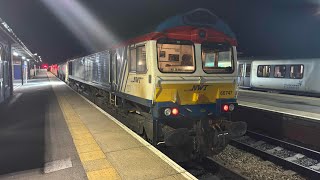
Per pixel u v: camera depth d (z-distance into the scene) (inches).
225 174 253.3
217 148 275.4
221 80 273.4
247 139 370.3
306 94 669.3
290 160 286.5
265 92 746.8
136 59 283.6
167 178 162.6
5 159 199.5
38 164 188.9
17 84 1044.5
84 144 232.7
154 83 242.5
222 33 275.7
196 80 260.4
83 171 175.2
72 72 893.2
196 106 262.5
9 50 629.6
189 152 273.3
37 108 436.8
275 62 748.6
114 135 261.3
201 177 251.0
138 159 195.2
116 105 378.3
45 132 276.1
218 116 278.7
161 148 278.8
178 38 254.1
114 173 170.7
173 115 249.6
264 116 394.0
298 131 340.8
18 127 299.6
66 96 616.7
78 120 335.6
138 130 300.2
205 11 266.5
